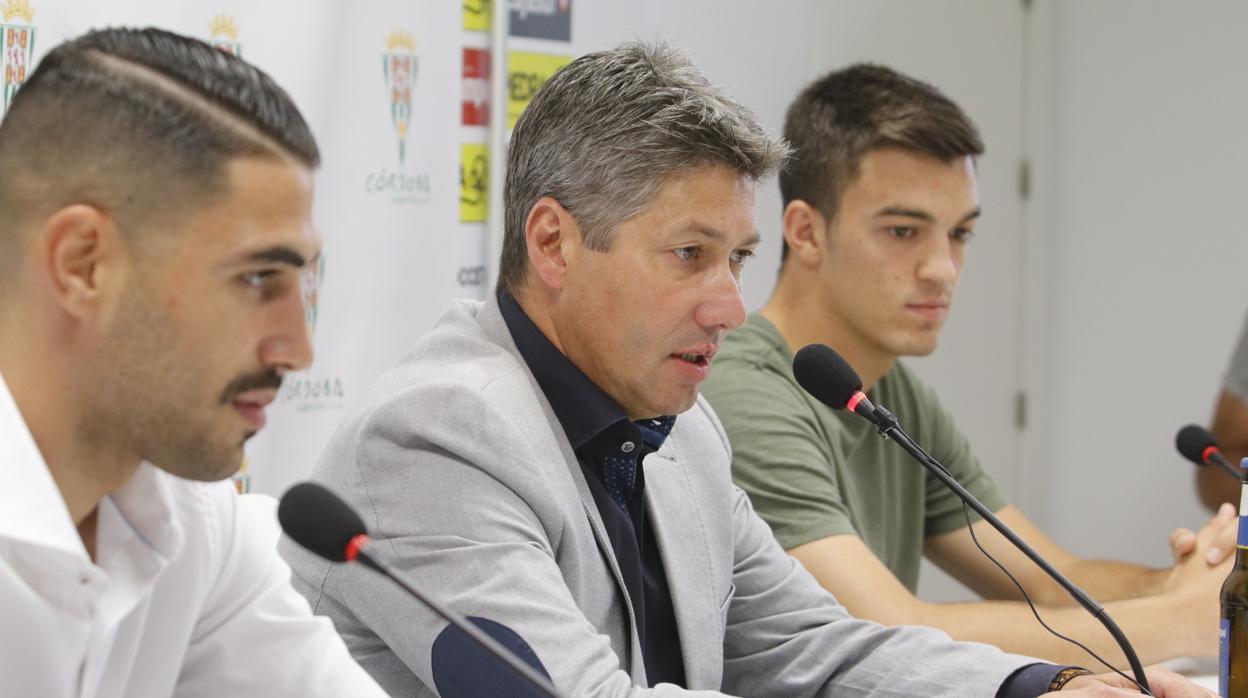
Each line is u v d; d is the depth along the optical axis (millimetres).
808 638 1865
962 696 1736
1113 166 4230
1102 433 4297
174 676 1297
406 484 1522
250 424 1093
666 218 1551
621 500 1703
